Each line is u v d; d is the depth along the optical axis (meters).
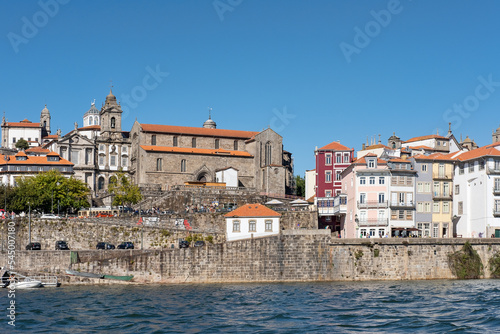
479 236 133.12
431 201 137.75
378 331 72.50
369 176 135.75
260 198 180.38
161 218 141.12
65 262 116.31
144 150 199.62
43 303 91.94
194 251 116.88
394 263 119.25
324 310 85.31
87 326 76.00
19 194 158.12
